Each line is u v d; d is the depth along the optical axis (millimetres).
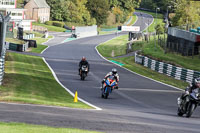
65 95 43156
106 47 166375
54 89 47656
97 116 26125
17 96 36656
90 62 101312
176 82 70500
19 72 61438
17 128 17719
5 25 46219
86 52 138875
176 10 158375
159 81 69688
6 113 23609
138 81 67250
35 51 124875
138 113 31172
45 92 43281
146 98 46156
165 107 39125
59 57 110938
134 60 111500
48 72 70125
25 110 26359
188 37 102125
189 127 23672
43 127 18859
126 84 61000
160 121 25875
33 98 36625
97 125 21578
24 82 49781
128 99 44125
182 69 73500
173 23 158375
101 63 100812
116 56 128125
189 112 29578
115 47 164125
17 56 94438
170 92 54594
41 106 30578
